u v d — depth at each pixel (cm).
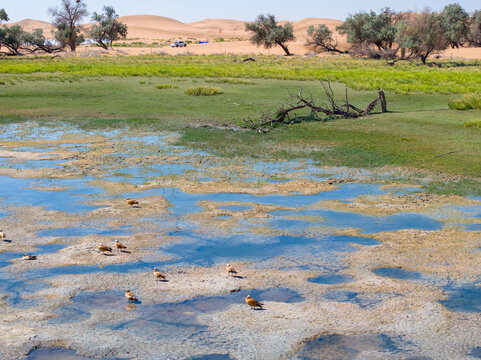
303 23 18788
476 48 9225
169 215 1061
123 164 1518
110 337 604
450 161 1531
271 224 1011
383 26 8388
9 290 720
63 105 2752
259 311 663
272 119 2202
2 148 1730
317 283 746
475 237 928
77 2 9519
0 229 970
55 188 1260
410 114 2400
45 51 9900
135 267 802
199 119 2334
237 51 10038
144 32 17062
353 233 959
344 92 3303
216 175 1395
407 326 625
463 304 679
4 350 572
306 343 591
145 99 2984
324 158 1606
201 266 809
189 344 590
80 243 901
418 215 1062
